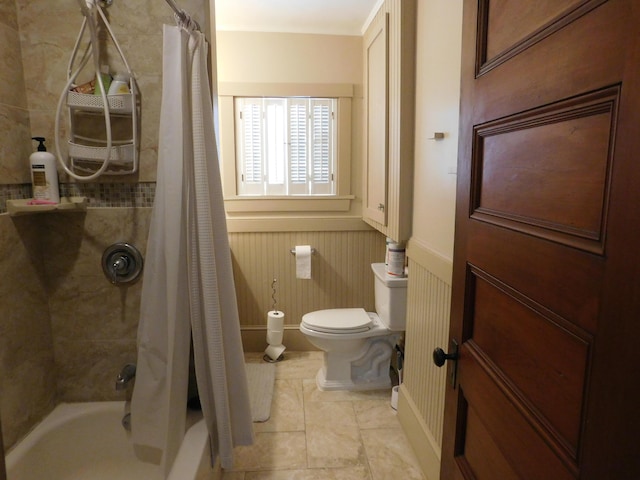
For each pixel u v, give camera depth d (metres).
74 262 1.58
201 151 1.35
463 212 0.94
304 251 2.83
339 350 2.42
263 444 1.96
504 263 0.75
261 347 3.01
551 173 0.60
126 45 1.47
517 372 0.71
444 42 1.48
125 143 1.52
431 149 1.64
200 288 1.42
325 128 2.90
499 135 0.77
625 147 0.45
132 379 1.61
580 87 0.53
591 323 0.51
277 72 2.79
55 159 1.44
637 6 0.42
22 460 1.38
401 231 1.95
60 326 1.61
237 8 2.45
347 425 2.12
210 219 1.40
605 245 0.48
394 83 1.96
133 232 1.57
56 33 1.44
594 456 0.50
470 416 0.93
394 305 2.18
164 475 1.42
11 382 1.38
